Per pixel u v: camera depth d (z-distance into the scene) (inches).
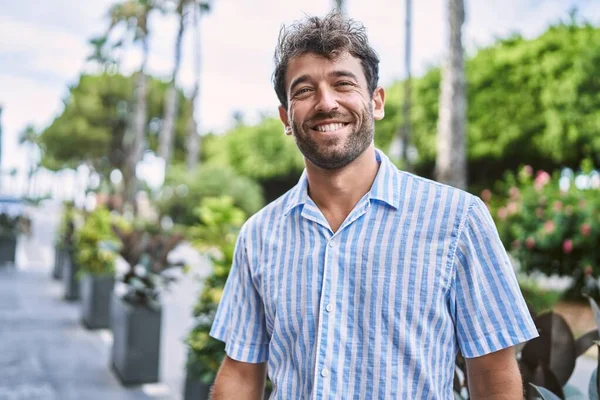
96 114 1533.0
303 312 55.4
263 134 888.9
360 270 53.8
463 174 430.0
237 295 63.5
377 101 61.3
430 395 51.7
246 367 63.7
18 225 522.0
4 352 227.1
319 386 52.7
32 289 381.1
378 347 52.2
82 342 248.8
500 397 52.4
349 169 56.7
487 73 628.7
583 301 318.3
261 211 63.0
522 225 318.0
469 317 52.8
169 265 202.7
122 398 178.2
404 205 55.0
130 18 966.4
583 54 565.6
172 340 259.9
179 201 757.3
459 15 430.9
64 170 2304.4
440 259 52.9
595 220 293.1
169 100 973.8
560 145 584.7
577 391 69.8
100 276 273.7
